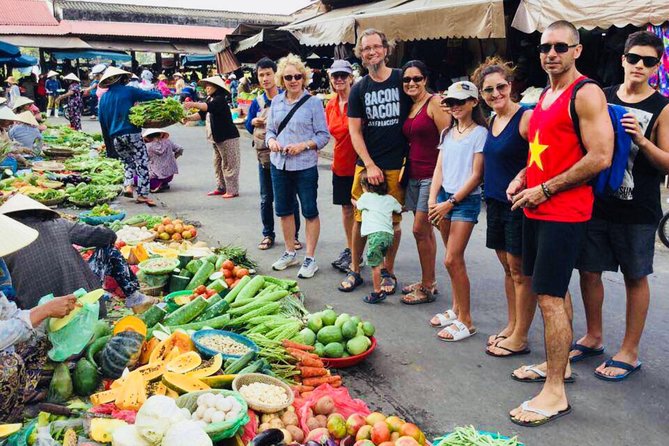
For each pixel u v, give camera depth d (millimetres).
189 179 11719
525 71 10125
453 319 5051
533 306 4406
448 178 4680
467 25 9070
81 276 4164
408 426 3088
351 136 5469
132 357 3686
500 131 4188
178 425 2750
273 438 2920
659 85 8414
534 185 3617
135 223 7391
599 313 4406
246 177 11930
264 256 6914
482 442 2930
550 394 3682
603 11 7816
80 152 13469
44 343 3486
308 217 6133
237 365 3684
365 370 4309
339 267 6422
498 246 4453
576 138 3393
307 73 6035
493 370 4309
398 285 6023
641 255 3994
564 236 3459
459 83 4551
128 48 30953
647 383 4090
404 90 5156
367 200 5332
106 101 9133
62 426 3115
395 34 10172
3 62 21078
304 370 3914
